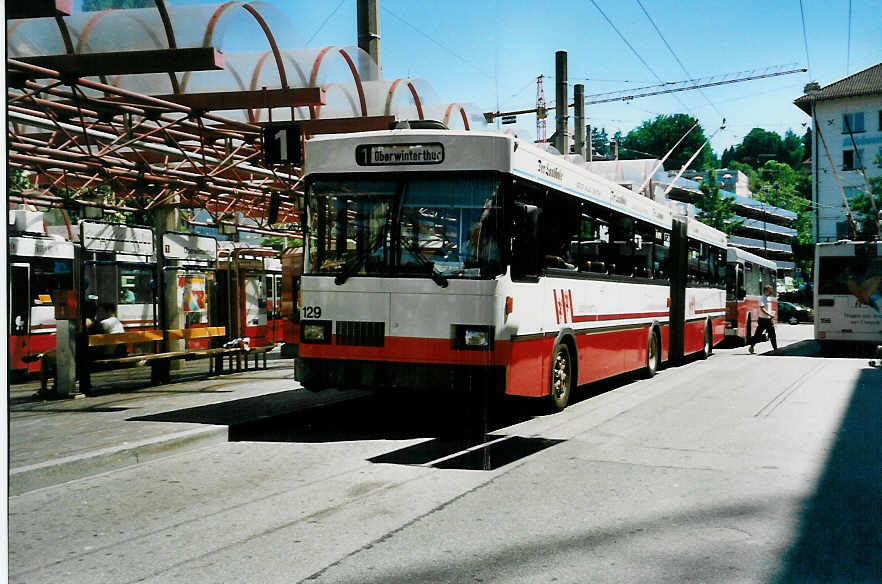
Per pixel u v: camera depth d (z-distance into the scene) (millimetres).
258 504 5848
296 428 9453
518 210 8828
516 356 8906
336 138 9164
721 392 12742
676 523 5281
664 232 15828
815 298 21531
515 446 8141
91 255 14945
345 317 8930
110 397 11328
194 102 11664
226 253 20156
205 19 9586
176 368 16484
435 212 8781
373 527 5215
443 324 8602
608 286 12352
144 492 6242
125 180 15188
